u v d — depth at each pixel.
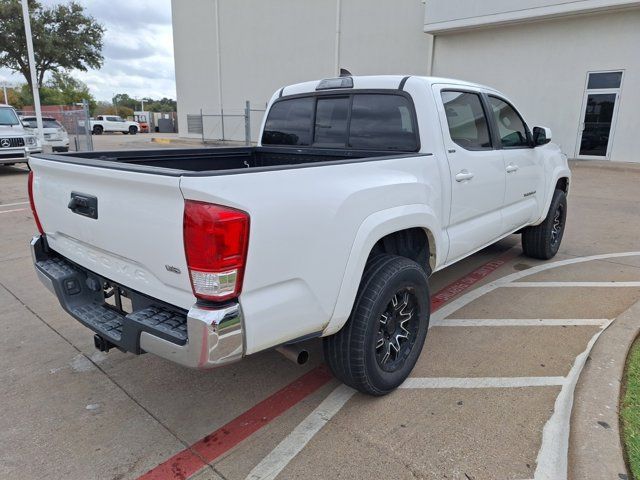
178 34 30.52
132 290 2.46
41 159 2.84
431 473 2.36
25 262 5.83
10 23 31.33
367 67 21.64
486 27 17.33
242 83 27.47
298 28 23.92
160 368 3.41
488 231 4.14
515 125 4.68
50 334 3.92
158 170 2.11
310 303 2.38
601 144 16.09
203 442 2.64
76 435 2.70
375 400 2.97
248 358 3.55
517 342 3.67
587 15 15.41
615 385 2.88
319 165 2.43
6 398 3.04
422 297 3.08
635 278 5.09
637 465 2.28
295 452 2.54
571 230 7.37
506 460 2.43
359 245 2.56
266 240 2.12
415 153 3.33
